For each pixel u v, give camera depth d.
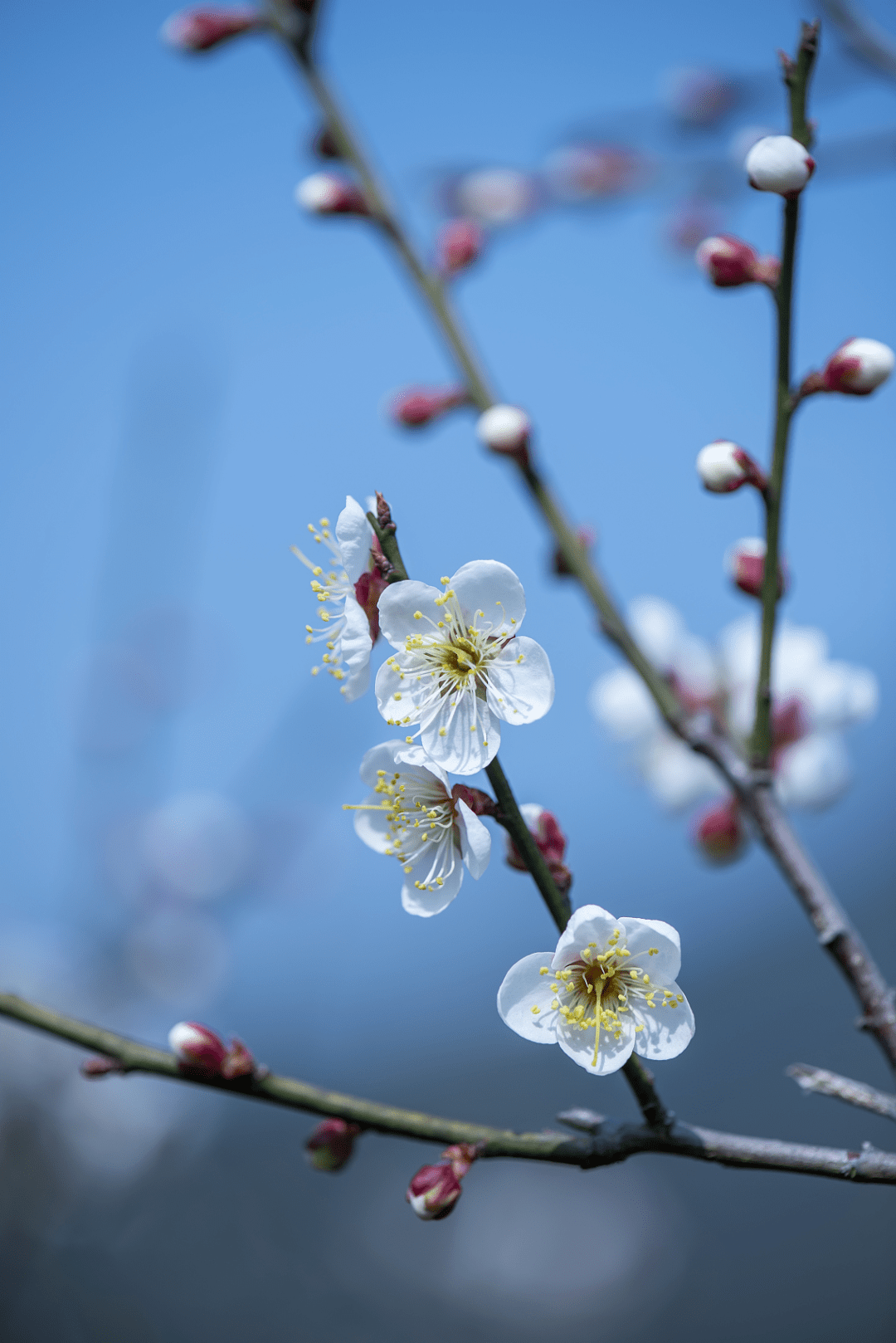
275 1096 0.62
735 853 0.74
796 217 0.65
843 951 0.66
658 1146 0.61
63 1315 1.01
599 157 0.91
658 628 0.75
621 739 0.75
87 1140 1.07
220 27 0.77
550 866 0.63
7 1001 0.63
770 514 0.66
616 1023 0.61
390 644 0.62
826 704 0.73
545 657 0.62
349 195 0.76
